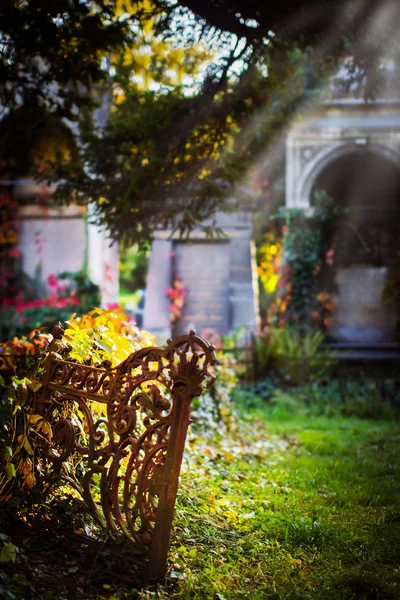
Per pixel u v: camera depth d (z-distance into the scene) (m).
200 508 4.42
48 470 3.91
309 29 5.78
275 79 7.02
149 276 14.66
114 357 4.40
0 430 3.80
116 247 14.28
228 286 14.68
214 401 7.50
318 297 15.06
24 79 5.85
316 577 3.55
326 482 5.78
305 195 14.33
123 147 7.20
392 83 7.55
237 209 8.28
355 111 14.24
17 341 5.23
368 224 15.76
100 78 5.82
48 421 3.83
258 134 7.83
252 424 8.86
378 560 3.85
